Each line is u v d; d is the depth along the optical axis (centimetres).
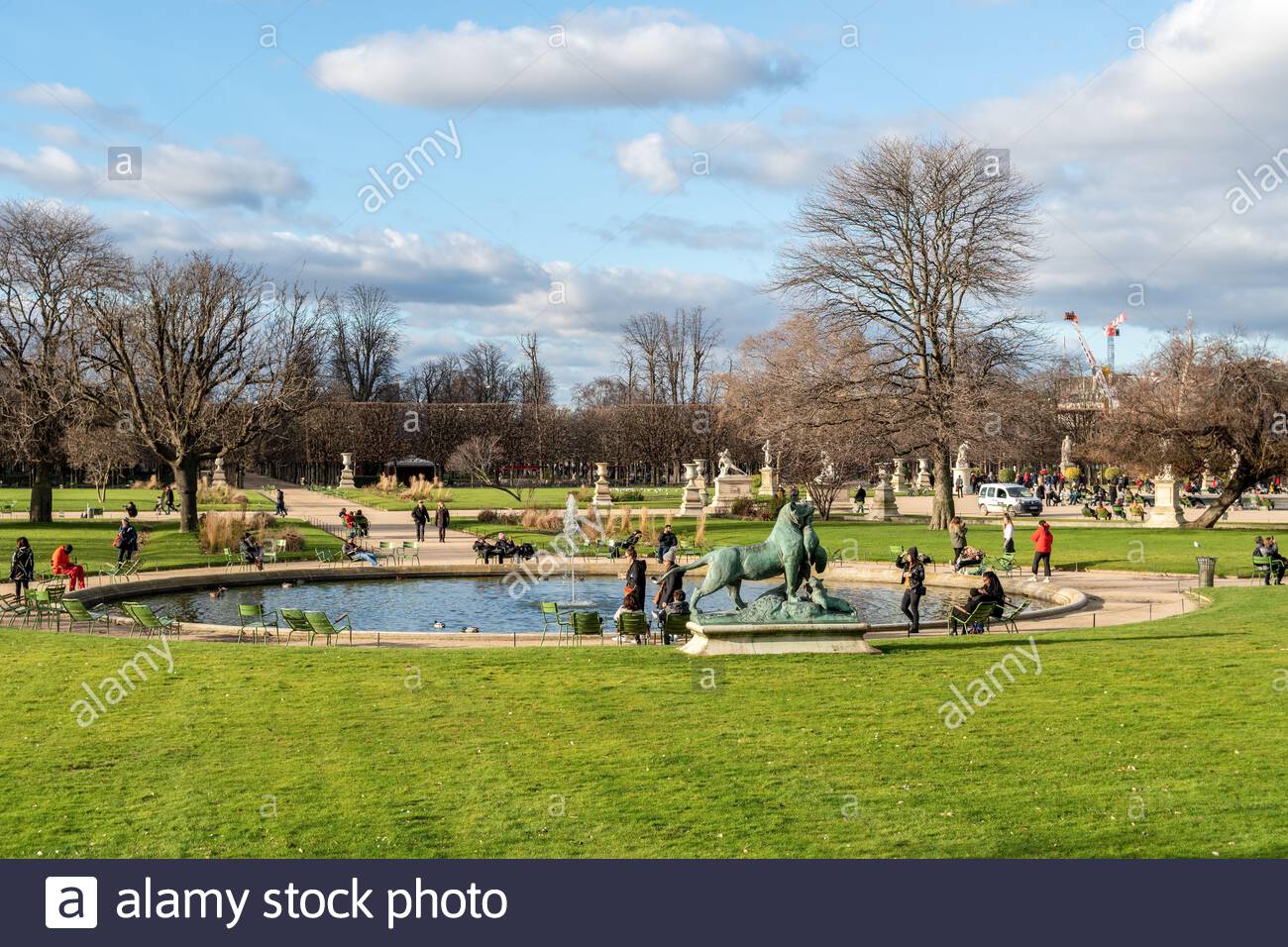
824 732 1374
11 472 10644
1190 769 1202
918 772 1214
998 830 1042
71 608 2453
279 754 1316
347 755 1308
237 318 5122
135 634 2402
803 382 5147
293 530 4441
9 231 5384
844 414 4959
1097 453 6322
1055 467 10562
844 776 1205
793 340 6962
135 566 3497
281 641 2342
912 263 5038
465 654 1927
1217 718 1408
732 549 1927
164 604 3017
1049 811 1084
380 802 1149
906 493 9175
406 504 7831
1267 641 1980
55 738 1395
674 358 12200
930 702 1516
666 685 1638
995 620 2366
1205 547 4256
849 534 4925
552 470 11319
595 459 11338
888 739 1338
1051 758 1252
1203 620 2300
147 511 7006
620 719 1448
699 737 1359
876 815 1088
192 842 1059
